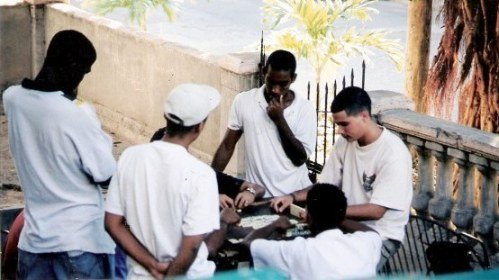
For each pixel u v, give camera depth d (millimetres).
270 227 5363
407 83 12938
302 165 6391
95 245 5391
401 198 5445
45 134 5168
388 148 5438
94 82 10508
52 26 10797
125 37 9867
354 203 5598
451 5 10336
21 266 5418
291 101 6270
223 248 5242
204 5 24750
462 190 7016
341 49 13961
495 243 6891
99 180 5277
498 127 9703
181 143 4668
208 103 4660
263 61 8094
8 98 5262
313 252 4883
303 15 13789
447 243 5062
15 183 8695
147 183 4637
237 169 8195
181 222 4641
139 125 9891
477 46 9703
